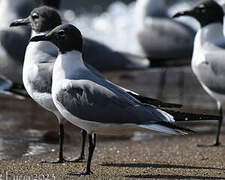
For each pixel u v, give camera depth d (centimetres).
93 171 1108
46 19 1269
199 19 1496
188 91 2175
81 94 1048
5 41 1836
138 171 1110
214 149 1352
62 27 1082
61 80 1069
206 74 1452
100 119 1039
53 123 1603
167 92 2147
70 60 1078
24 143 1380
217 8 1477
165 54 2270
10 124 1567
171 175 1076
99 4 3322
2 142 1377
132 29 2880
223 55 1443
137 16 2330
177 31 2255
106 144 1400
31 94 1233
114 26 3022
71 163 1188
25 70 1237
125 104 1038
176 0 3216
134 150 1330
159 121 1023
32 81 1217
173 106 1101
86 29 2994
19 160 1212
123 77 2319
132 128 1043
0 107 1769
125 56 2012
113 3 3328
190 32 2259
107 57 1966
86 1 3338
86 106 1042
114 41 2689
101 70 1967
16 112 1712
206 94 2127
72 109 1050
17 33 1842
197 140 1455
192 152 1314
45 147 1351
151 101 1095
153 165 1170
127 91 1092
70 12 3284
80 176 1062
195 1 3206
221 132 1564
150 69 2245
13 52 1836
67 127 1577
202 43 1482
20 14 1906
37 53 1238
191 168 1141
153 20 2294
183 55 2256
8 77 1864
